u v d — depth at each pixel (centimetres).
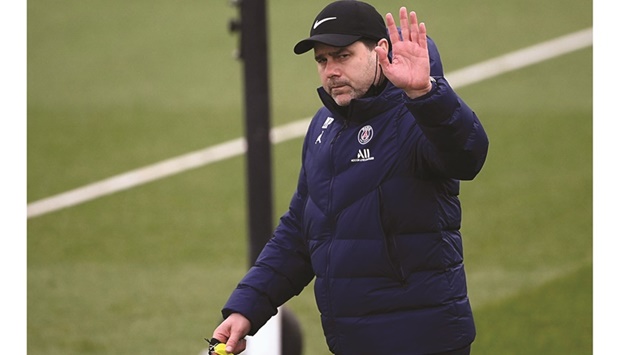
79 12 4662
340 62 1156
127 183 3250
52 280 2697
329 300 1194
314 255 1209
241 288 1276
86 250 2862
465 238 2811
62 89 3941
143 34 4412
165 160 3388
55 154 3444
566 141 3338
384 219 1154
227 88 3897
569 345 2289
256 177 1650
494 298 2502
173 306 2536
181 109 3738
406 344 1159
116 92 3900
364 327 1170
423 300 1159
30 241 2920
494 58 3950
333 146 1188
